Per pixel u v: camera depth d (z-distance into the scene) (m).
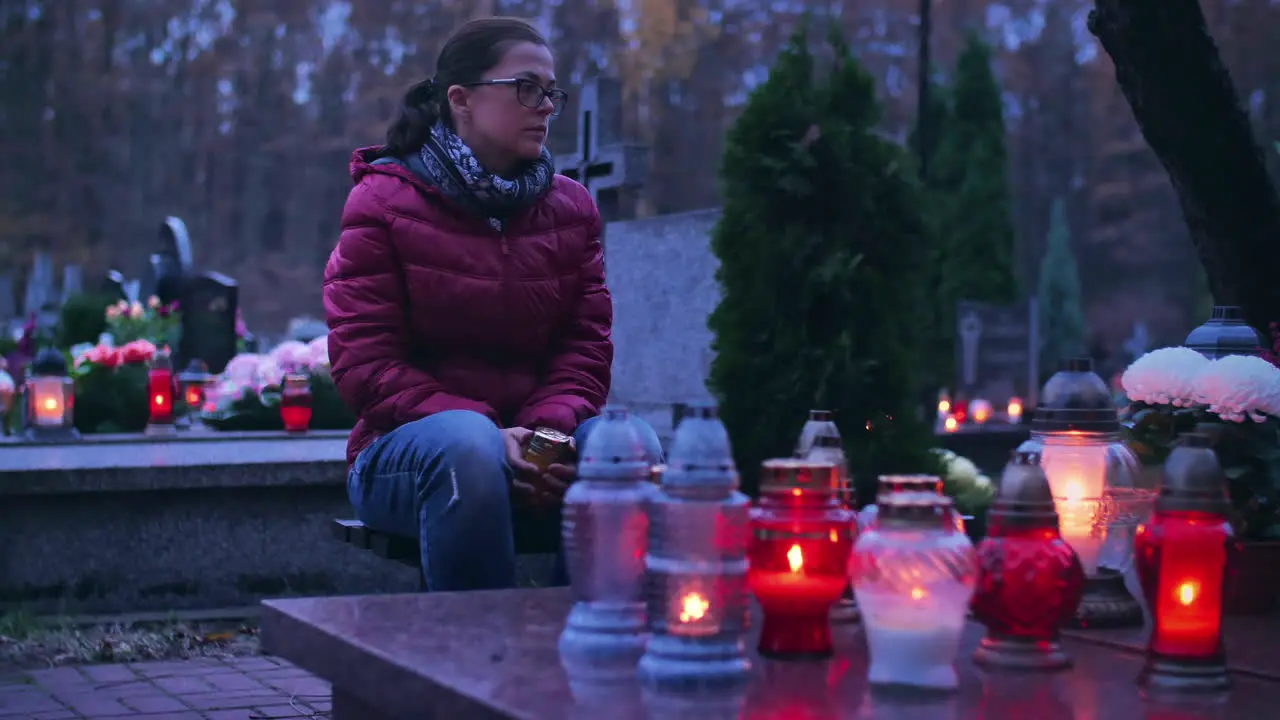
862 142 6.71
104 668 4.73
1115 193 55.41
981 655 1.81
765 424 6.43
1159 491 1.75
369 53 62.25
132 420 8.55
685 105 54.88
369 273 3.23
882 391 6.47
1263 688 1.72
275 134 62.31
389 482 3.02
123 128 61.31
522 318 3.32
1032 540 1.79
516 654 1.81
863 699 1.59
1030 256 55.66
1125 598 2.21
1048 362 36.56
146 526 5.66
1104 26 4.73
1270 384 2.52
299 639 2.09
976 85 25.30
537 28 3.40
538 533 3.27
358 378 3.18
